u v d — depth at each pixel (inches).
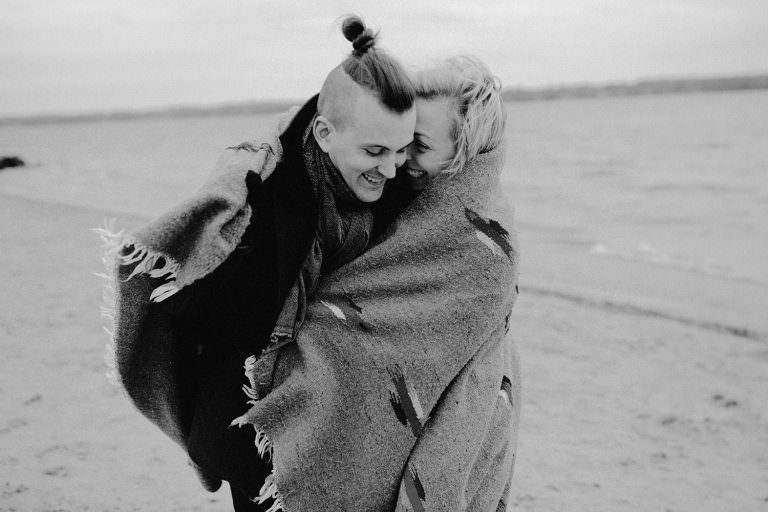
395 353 65.5
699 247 477.4
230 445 67.9
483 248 66.7
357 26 62.6
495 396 70.1
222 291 65.4
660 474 150.5
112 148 2306.8
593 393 194.9
